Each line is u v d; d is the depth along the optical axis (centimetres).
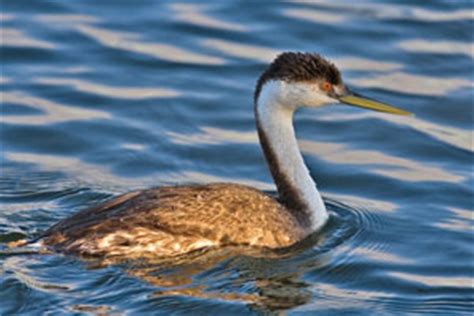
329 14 2269
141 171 1797
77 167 1800
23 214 1617
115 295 1383
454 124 1942
